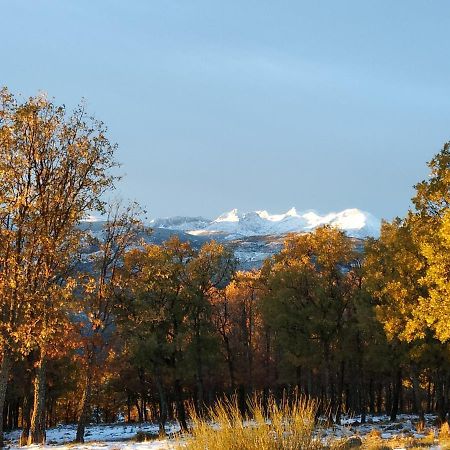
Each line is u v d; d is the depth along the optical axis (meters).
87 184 24.28
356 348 35.84
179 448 7.03
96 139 24.50
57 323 22.58
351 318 35.31
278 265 36.81
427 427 26.36
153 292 32.09
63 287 22.20
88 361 27.12
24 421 37.66
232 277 35.28
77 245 24.41
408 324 21.38
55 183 23.67
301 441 6.57
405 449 14.81
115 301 29.41
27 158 22.58
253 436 6.57
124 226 28.11
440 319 18.55
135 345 31.03
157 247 32.19
